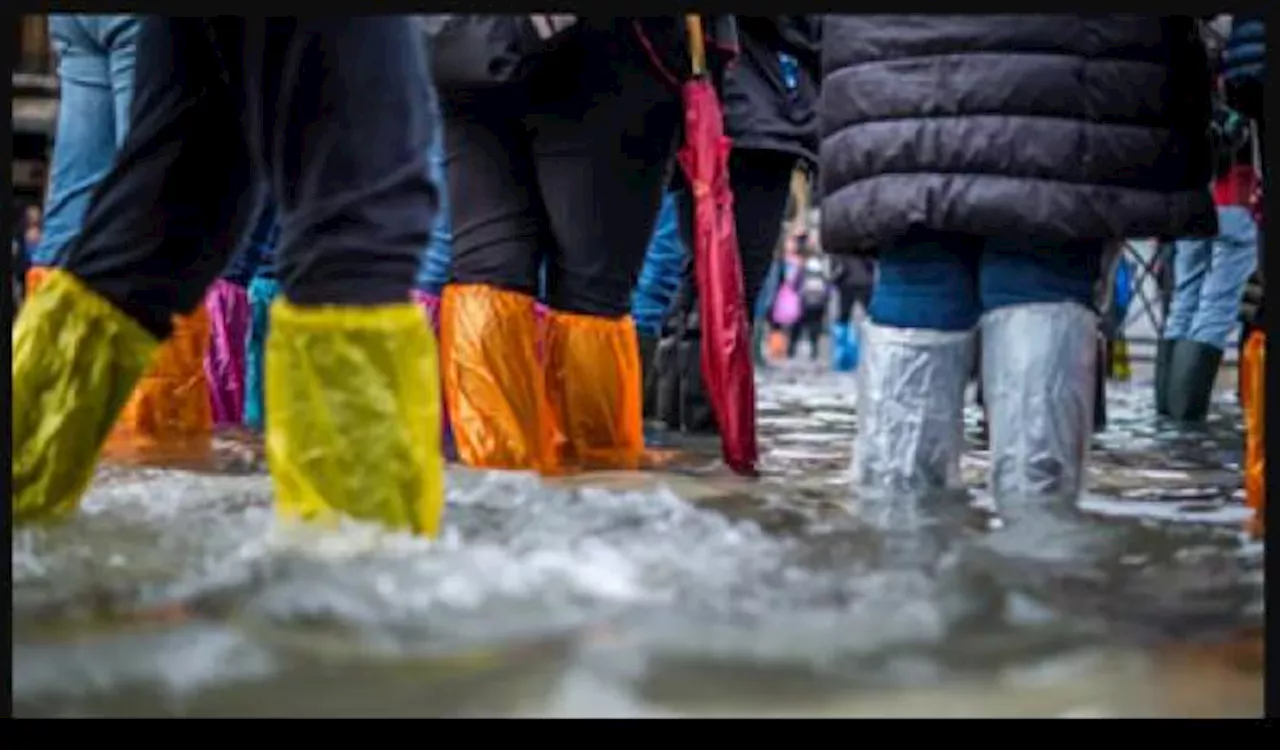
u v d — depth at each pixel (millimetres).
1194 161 4875
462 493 4922
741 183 8531
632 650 2908
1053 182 4699
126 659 2863
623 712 2604
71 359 4371
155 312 4477
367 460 3828
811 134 8445
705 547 3900
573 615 3125
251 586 3367
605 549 3805
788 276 28266
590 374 6637
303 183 3912
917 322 5148
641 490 5406
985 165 4730
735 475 6109
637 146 6312
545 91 6152
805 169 8680
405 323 3891
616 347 6680
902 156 4848
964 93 4746
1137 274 16219
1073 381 4895
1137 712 2674
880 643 2988
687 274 8172
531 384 6086
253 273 8539
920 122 4824
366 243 3850
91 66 7465
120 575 3537
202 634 3006
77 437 4379
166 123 4426
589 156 6246
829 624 3092
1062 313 4879
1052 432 4883
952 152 4758
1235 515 5133
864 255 5332
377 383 3848
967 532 4438
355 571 3467
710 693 2705
